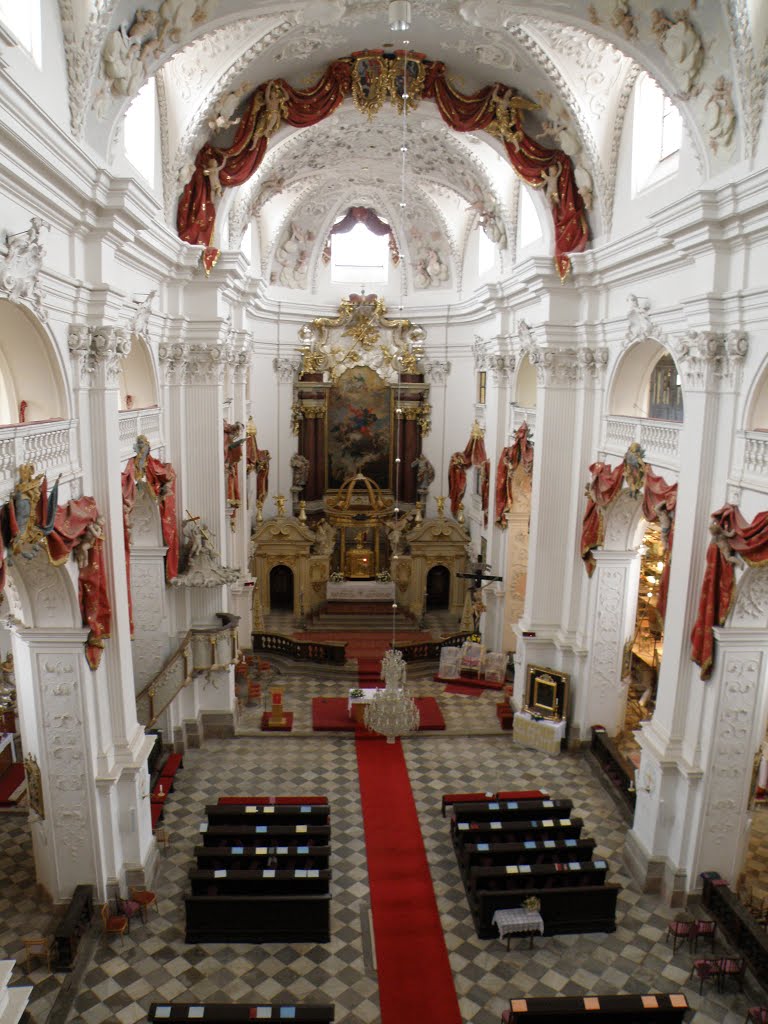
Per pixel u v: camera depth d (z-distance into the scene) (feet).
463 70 44.39
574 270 47.50
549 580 52.95
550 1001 27.43
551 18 34.78
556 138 45.16
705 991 30.76
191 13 31.68
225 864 35.40
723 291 32.83
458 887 37.19
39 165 23.94
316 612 80.18
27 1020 28.43
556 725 50.67
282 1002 29.91
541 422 51.19
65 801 32.73
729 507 32.35
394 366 82.69
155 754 46.78
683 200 32.27
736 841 35.42
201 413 48.73
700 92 32.65
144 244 37.55
